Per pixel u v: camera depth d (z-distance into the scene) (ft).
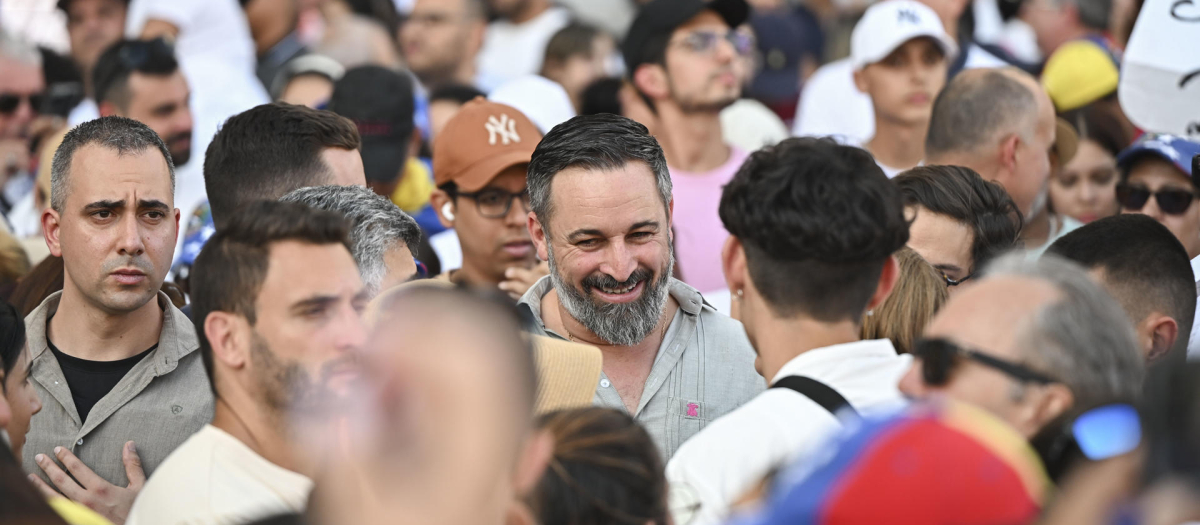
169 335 16.53
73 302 16.33
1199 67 20.94
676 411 16.24
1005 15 43.88
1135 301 14.80
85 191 15.64
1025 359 9.55
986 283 10.23
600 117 16.01
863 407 11.30
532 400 6.36
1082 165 26.43
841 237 11.46
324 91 32.89
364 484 6.28
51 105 32.71
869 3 44.04
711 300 23.27
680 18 27.81
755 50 42.39
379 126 25.86
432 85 42.04
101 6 38.11
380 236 15.30
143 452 16.02
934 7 33.27
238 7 38.96
